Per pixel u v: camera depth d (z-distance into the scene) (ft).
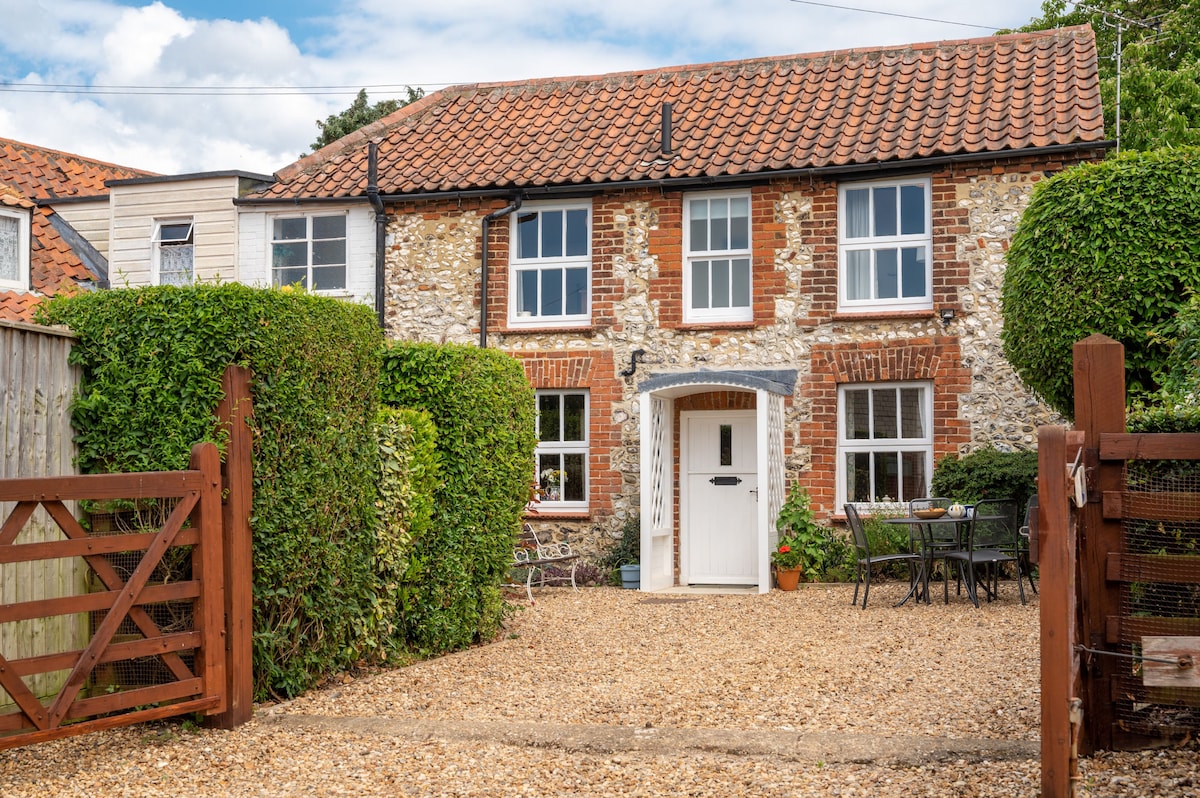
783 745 19.33
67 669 19.40
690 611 40.19
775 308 50.26
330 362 25.34
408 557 29.94
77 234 60.29
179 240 58.54
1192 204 36.81
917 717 21.74
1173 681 16.67
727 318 51.60
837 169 48.98
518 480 35.94
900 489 49.19
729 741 19.69
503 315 53.72
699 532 51.34
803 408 49.65
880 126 51.13
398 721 21.94
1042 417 46.60
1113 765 17.80
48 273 54.29
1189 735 18.38
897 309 49.49
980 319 47.67
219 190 57.82
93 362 23.03
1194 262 36.55
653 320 51.72
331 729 21.57
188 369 22.16
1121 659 18.52
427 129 60.75
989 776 17.29
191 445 21.88
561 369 52.42
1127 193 37.45
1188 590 18.80
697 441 51.62
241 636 22.24
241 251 57.77
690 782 17.76
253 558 23.20
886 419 49.55
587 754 19.63
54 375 22.33
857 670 27.22
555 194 53.31
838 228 50.26
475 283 54.03
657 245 51.88
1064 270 37.96
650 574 47.96
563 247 54.13
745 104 56.18
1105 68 78.23
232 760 19.65
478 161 56.03
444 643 31.65
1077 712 15.53
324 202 55.93
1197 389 24.99
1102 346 18.58
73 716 19.13
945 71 54.60
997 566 43.14
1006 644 30.22
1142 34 80.53
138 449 22.41
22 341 21.50
